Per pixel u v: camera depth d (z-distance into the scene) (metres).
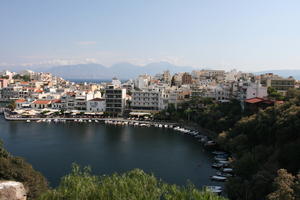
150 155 123.31
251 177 77.75
